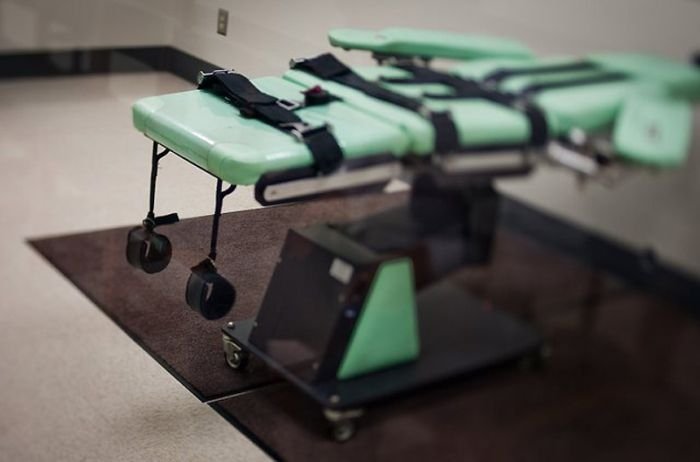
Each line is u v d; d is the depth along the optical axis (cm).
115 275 196
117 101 185
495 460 149
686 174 125
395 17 147
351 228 150
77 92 196
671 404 133
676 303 130
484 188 139
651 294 132
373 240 150
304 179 146
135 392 184
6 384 189
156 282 180
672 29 122
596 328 138
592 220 133
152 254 177
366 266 153
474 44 139
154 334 183
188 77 169
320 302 157
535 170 135
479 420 151
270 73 159
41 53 199
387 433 157
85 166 201
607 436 140
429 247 148
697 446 131
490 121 135
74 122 201
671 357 132
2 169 216
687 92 123
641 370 135
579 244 136
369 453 158
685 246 127
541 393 145
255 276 160
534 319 144
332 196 148
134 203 183
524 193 137
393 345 156
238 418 171
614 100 128
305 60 155
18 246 220
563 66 131
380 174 144
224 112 157
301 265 157
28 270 215
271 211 151
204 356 173
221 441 171
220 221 158
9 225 225
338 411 158
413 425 155
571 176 133
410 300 153
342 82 151
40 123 208
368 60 150
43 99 205
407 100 142
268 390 166
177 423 178
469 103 137
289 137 146
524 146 134
